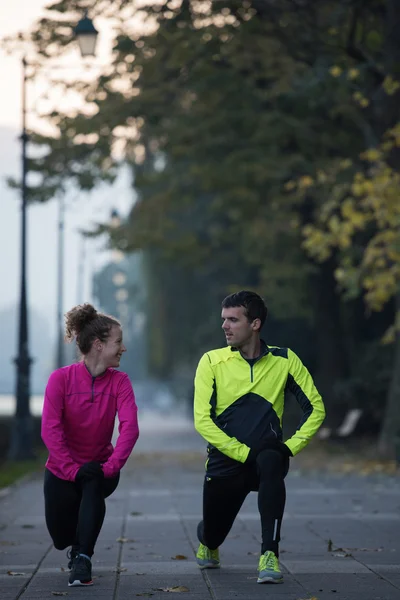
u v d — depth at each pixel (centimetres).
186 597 1291
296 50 4662
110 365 1393
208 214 7844
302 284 7188
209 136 5512
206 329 8806
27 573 1507
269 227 6494
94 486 1363
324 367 6900
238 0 4334
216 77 4869
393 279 4259
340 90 4600
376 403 6681
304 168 5378
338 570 1514
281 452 1371
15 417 5003
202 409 1386
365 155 4222
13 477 3856
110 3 4369
